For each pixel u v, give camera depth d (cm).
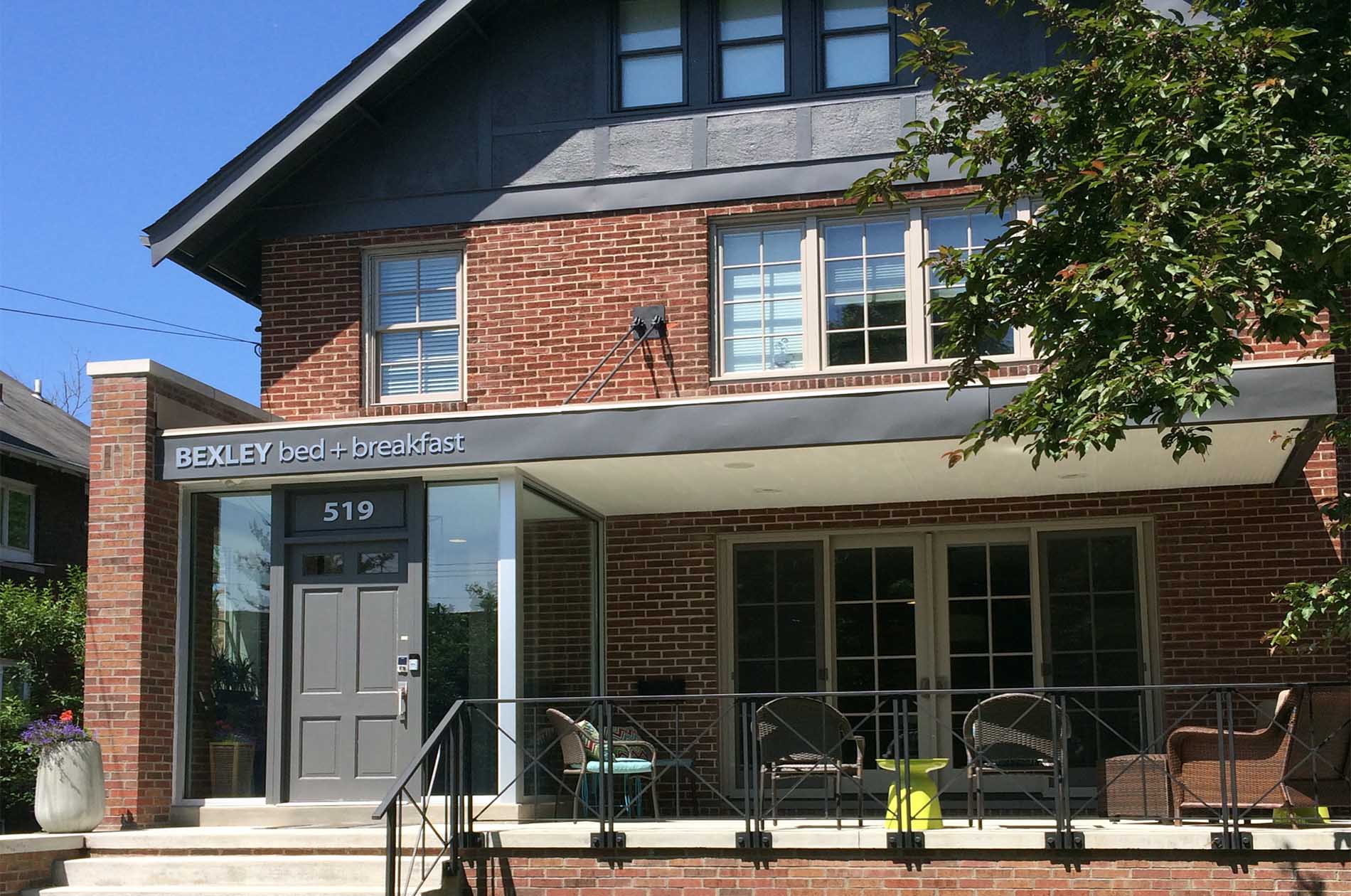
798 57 1360
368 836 1039
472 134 1408
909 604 1365
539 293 1375
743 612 1391
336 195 1420
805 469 1192
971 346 932
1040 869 927
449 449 1143
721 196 1351
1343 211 801
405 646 1174
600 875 979
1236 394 774
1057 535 1339
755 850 961
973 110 941
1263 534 1274
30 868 1020
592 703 1005
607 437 1120
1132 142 874
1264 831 903
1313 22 897
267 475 1166
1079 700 1314
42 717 1686
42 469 2053
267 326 1413
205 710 1209
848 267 1336
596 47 1396
